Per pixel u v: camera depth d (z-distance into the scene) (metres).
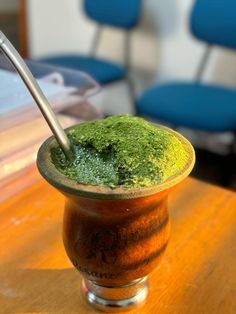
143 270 0.20
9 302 0.22
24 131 0.33
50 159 0.19
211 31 0.73
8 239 0.27
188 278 0.24
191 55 0.82
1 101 0.34
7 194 0.30
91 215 0.19
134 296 0.22
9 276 0.24
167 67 0.86
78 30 0.96
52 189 0.31
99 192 0.17
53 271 0.24
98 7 0.84
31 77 0.19
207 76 0.81
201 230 0.28
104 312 0.22
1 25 1.16
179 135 0.21
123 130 0.20
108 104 0.99
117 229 0.19
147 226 0.19
